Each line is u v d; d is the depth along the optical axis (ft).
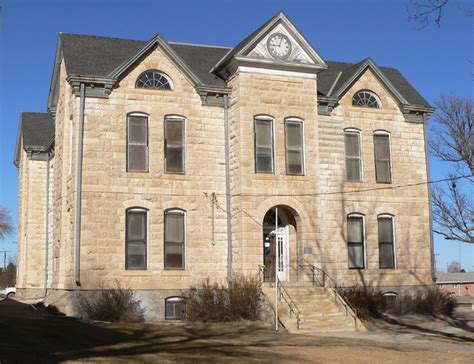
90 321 83.87
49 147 130.52
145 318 92.32
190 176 98.12
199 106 100.17
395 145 110.52
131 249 94.02
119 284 92.07
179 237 96.89
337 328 85.76
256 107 98.99
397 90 110.93
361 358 59.06
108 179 93.61
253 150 97.96
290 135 101.35
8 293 176.96
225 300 92.32
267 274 102.01
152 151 96.58
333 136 106.42
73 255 91.40
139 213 95.25
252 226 96.07
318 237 99.91
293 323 84.43
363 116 108.99
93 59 98.12
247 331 80.84
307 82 102.73
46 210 134.51
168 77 99.55
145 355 54.44
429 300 106.22
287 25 100.83
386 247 107.76
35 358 49.16
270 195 97.91
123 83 96.32
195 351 58.85
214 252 97.76
